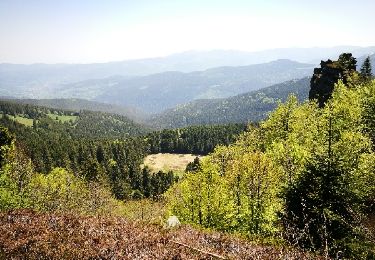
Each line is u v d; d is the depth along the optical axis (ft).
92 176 321.32
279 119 182.29
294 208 71.26
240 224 107.34
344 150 80.07
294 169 96.58
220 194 114.11
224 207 111.04
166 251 43.34
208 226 108.17
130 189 453.17
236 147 211.82
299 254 47.78
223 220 109.29
